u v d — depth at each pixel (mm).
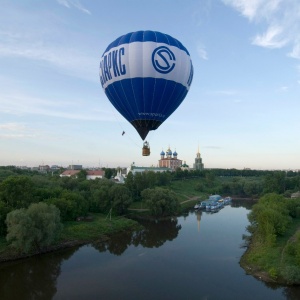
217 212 97812
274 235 49656
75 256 49906
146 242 58812
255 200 134125
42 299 35250
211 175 175500
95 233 62438
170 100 34469
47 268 44438
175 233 66375
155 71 32719
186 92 36219
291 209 72062
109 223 69625
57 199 68062
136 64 32625
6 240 51531
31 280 40375
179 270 43344
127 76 33062
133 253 51562
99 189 86062
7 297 35844
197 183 158250
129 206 91875
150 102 33750
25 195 60906
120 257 49375
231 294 35938
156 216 85188
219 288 37500
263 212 55156
